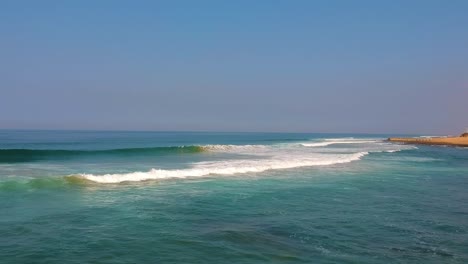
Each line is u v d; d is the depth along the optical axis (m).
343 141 81.94
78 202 11.43
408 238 8.62
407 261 7.16
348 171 21.70
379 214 10.92
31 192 12.61
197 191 13.94
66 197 12.09
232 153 35.03
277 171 20.88
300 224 9.57
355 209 11.52
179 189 14.25
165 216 9.97
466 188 16.20
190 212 10.55
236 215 10.39
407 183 17.39
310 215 10.60
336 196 13.67
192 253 7.12
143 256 6.90
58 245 7.41
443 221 10.25
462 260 7.29
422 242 8.34
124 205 11.18
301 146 52.06
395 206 12.09
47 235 8.04
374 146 57.22
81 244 7.49
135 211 10.45
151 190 13.85
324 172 20.89
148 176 16.75
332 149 45.22
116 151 31.34
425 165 26.52
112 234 8.21
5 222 8.98
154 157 29.55
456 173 21.86
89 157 28.59
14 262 6.47
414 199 13.39
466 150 51.44
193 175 18.09
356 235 8.74
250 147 45.75
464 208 12.02
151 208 10.88
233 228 9.00
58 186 13.80
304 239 8.31
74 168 20.28
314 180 17.73
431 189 15.75
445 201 13.13
